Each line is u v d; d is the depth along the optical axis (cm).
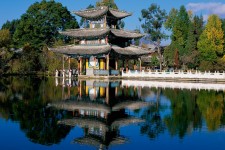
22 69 10269
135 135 2206
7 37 11131
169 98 4197
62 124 2522
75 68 10175
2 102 3634
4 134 2208
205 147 1950
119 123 2588
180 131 2325
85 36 8631
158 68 12038
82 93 4672
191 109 3303
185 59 10650
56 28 13625
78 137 2148
